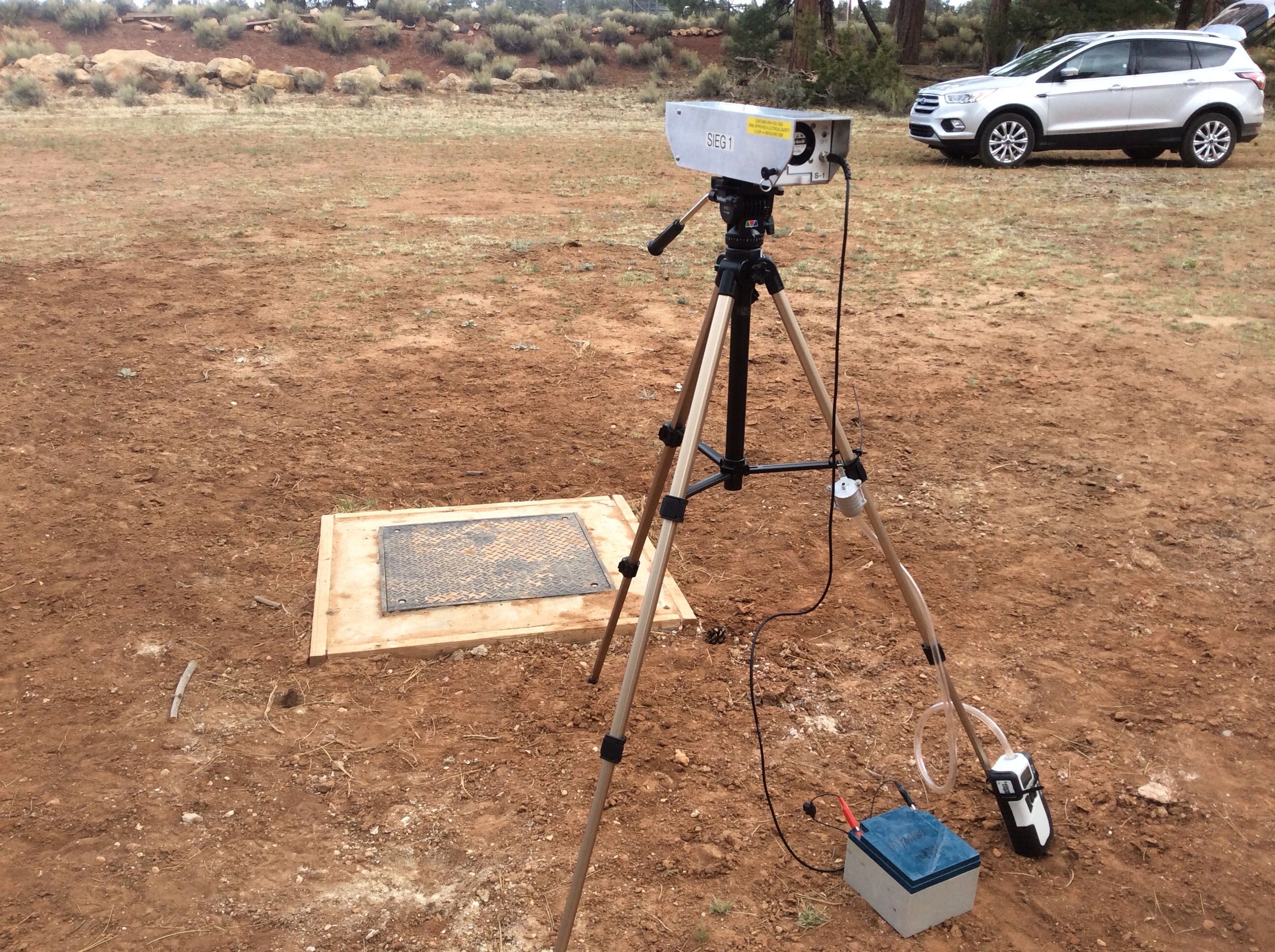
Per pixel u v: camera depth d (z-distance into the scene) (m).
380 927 2.64
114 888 2.74
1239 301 8.73
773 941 2.62
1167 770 3.31
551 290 9.13
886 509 5.15
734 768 3.29
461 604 4.07
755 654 3.92
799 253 10.59
